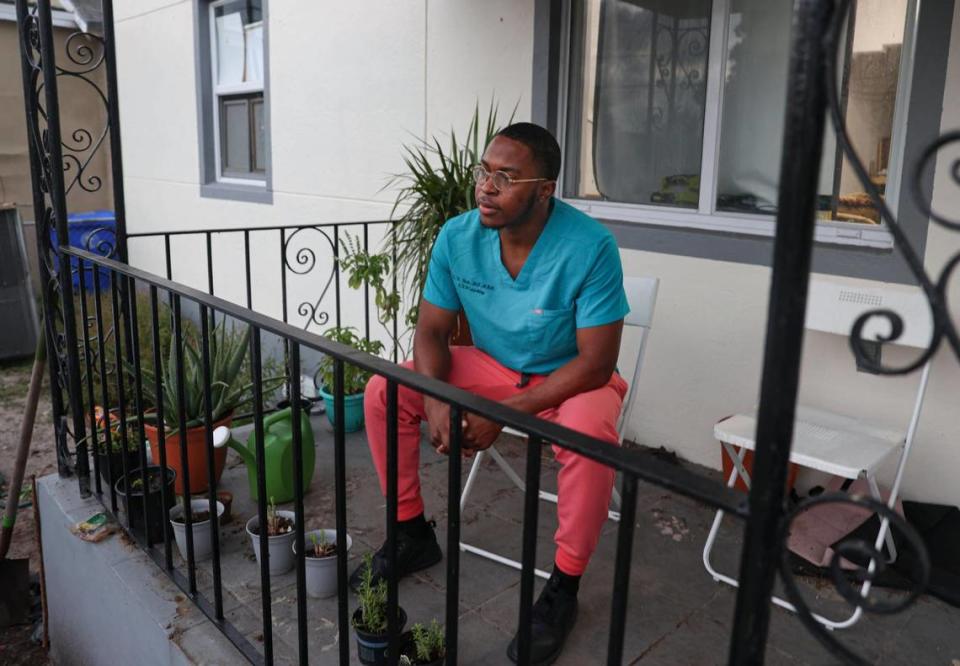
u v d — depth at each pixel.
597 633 2.23
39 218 3.22
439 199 3.50
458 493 1.29
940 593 2.37
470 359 2.52
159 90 7.09
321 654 2.16
